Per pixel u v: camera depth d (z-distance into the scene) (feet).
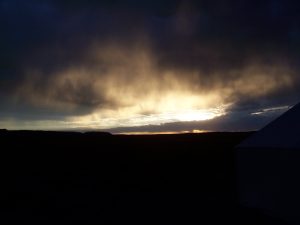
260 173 51.21
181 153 141.28
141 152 146.61
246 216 49.55
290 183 44.42
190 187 88.38
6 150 143.02
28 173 108.99
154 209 60.18
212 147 149.69
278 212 46.83
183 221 49.83
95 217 54.54
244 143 56.75
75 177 105.19
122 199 71.56
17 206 63.93
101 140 172.86
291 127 50.34
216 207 59.31
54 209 60.85
